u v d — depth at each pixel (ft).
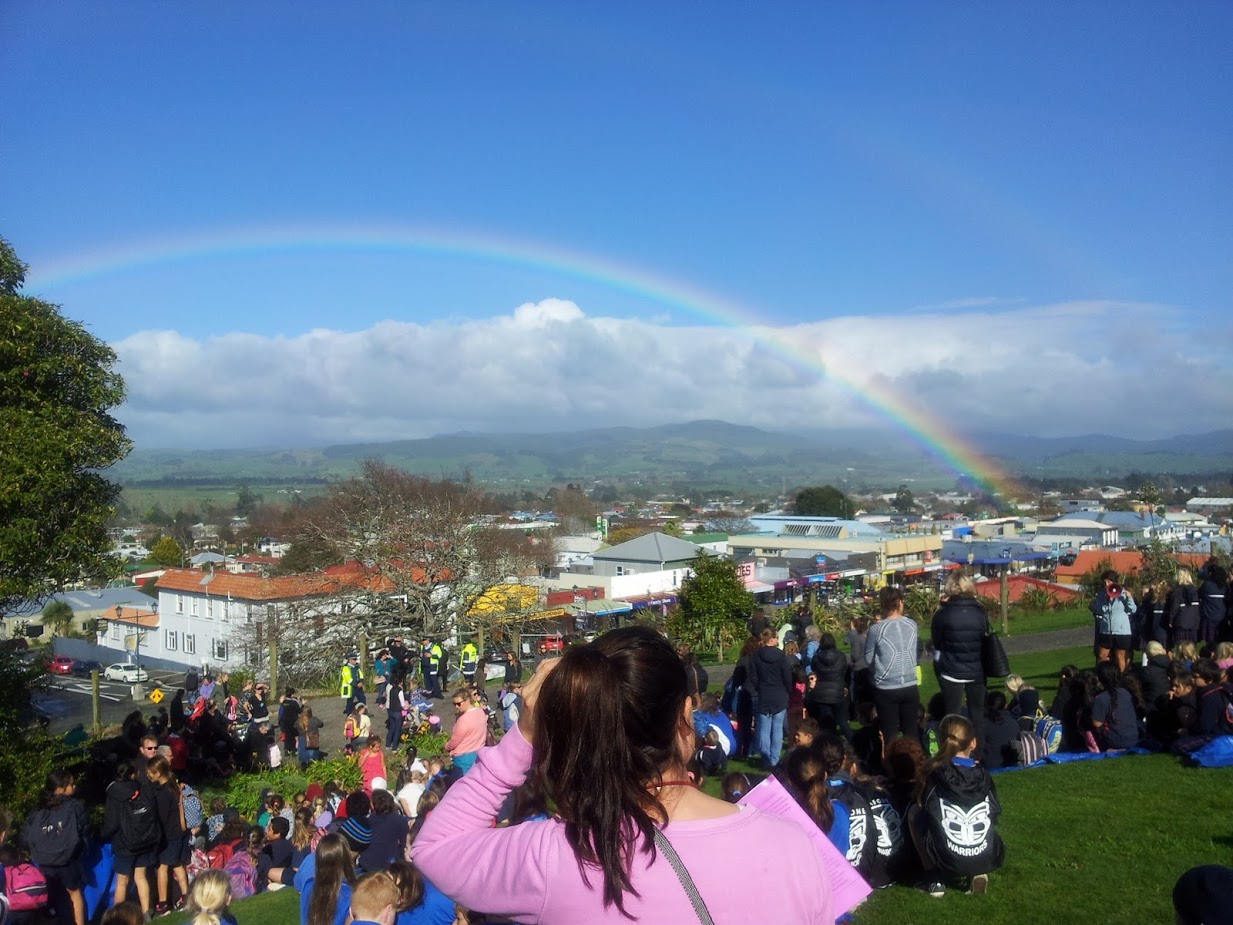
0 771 45.32
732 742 38.58
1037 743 34.40
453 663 118.21
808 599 107.14
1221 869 10.96
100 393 49.73
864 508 499.92
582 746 6.56
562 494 591.78
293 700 64.90
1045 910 21.16
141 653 190.08
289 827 37.09
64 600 196.13
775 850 6.60
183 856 35.45
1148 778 31.12
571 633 139.95
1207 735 32.96
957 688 31.89
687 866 6.34
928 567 220.84
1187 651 38.01
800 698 41.73
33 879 29.86
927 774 22.71
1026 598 107.45
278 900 32.78
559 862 6.42
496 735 53.78
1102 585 47.14
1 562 45.01
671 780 6.87
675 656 7.04
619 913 6.24
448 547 135.64
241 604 163.84
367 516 138.41
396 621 132.87
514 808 7.65
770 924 6.35
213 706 62.34
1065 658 66.44
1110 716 34.83
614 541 302.04
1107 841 25.35
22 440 45.34
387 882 16.74
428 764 39.88
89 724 81.10
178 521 468.34
